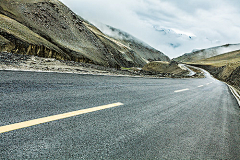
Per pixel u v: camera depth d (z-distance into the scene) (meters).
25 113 2.12
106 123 2.34
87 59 85.69
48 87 3.95
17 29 52.41
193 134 2.58
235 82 36.81
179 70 94.62
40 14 83.75
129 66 185.38
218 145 2.35
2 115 1.94
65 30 92.62
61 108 2.57
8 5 73.25
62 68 9.22
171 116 3.33
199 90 9.80
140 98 4.54
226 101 7.09
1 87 3.20
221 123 3.51
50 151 1.45
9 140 1.49
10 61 7.78
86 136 1.85
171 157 1.77
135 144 1.90
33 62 9.45
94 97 3.71
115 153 1.63
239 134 3.00
